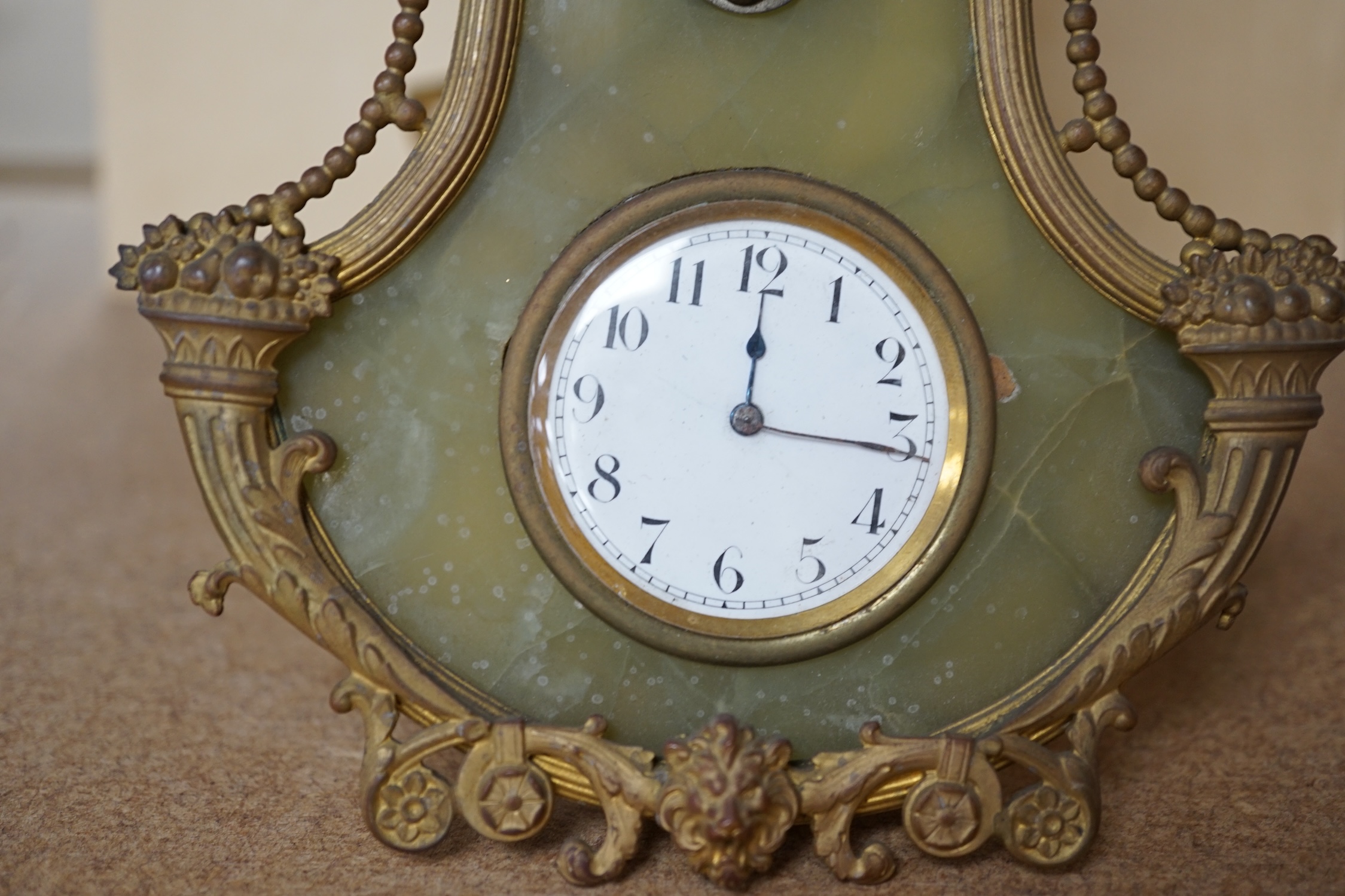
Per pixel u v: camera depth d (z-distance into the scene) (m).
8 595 0.40
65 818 0.32
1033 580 0.31
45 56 1.63
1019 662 0.31
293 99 0.79
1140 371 0.31
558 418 0.31
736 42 0.31
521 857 0.31
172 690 0.36
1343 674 0.36
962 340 0.31
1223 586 0.31
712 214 0.31
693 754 0.30
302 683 0.37
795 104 0.31
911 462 0.31
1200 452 0.31
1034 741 0.31
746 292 0.31
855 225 0.31
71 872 0.31
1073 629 0.32
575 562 0.31
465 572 0.31
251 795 0.33
